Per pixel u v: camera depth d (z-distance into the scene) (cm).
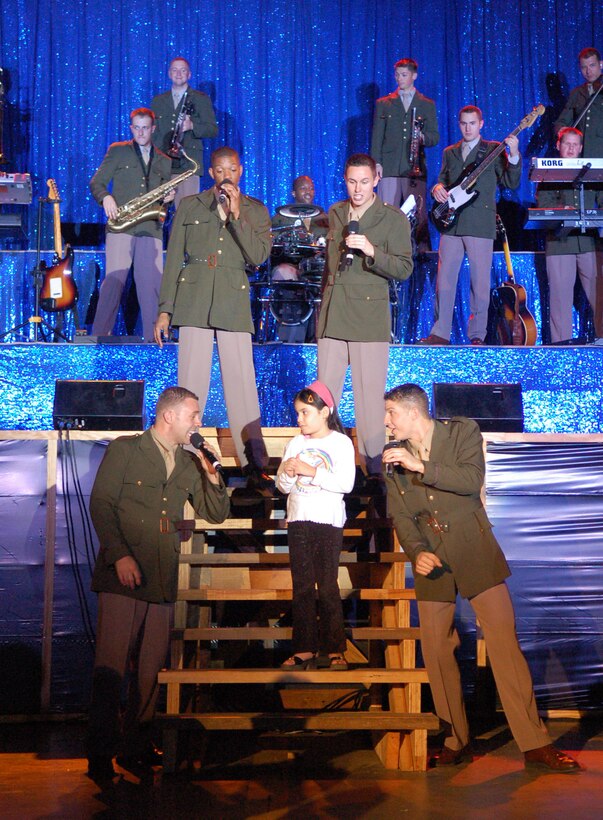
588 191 654
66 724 484
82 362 566
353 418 570
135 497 391
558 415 578
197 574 477
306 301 650
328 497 401
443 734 448
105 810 334
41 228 723
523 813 325
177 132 686
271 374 574
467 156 667
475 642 498
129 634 382
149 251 642
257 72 784
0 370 566
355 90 787
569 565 501
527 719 386
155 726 374
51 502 494
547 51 788
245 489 466
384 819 321
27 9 771
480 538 389
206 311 465
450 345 576
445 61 786
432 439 394
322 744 439
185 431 399
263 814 328
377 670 394
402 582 446
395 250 466
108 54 774
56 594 491
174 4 781
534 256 713
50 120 765
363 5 790
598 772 381
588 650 498
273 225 688
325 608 394
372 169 463
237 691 507
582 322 720
